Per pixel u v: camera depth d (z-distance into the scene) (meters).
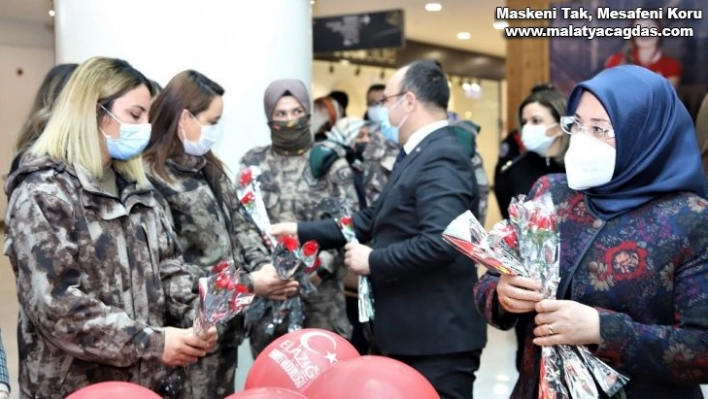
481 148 16.53
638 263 1.32
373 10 8.48
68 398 1.21
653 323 1.33
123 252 1.67
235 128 3.28
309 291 2.37
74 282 1.54
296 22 3.46
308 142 2.90
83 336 1.53
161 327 1.69
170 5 3.17
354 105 12.52
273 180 2.83
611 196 1.39
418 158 2.05
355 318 3.71
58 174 1.56
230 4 3.23
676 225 1.30
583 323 1.29
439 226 1.92
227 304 1.57
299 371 1.44
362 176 3.54
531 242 1.38
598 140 1.38
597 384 1.35
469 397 2.10
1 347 1.42
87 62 1.68
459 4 8.31
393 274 2.00
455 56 14.05
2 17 10.86
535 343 1.36
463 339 2.03
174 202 2.15
